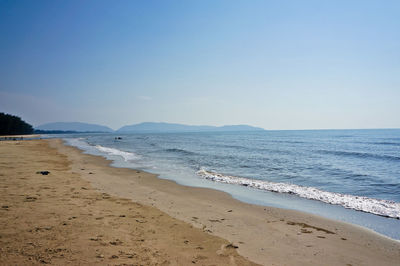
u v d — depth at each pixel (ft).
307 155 86.79
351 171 55.21
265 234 20.94
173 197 33.04
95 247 15.21
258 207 29.55
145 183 41.93
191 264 14.43
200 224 22.47
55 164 57.52
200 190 38.14
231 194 35.94
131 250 15.43
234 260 15.60
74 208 23.30
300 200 33.09
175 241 17.87
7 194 26.40
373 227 23.27
